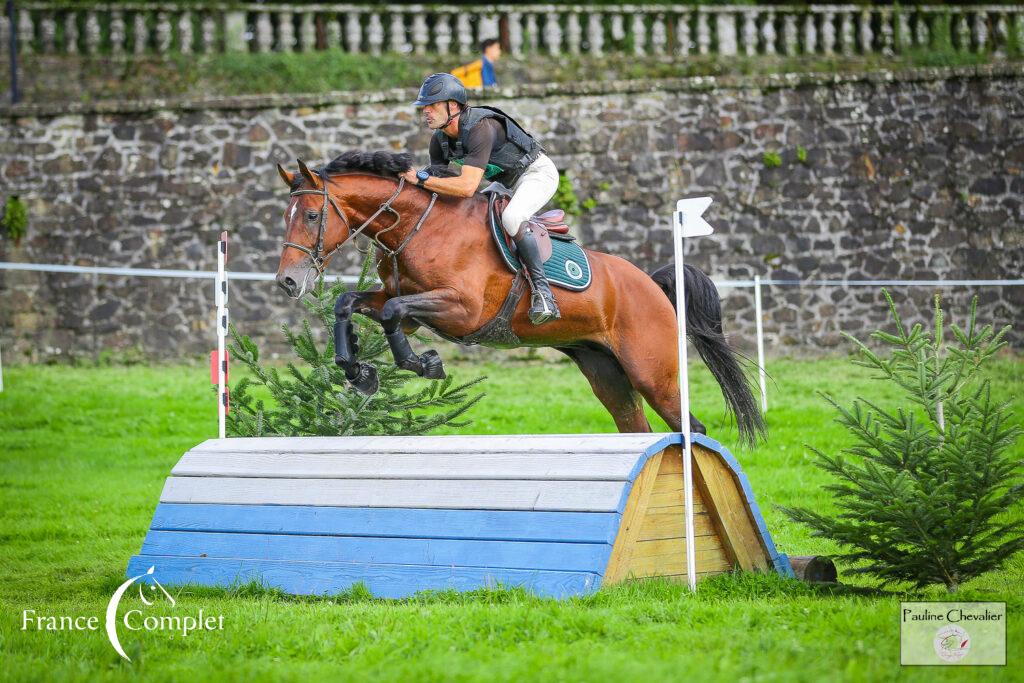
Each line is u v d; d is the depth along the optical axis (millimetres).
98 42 24656
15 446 15922
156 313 20562
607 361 9812
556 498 7668
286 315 20750
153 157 20891
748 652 5898
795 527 11547
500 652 6070
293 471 8906
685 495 7871
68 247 20719
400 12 24938
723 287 21391
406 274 8422
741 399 10062
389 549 8133
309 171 8297
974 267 22375
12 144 20797
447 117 8562
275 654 6309
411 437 8898
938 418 7969
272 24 25922
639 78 23734
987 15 26344
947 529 7828
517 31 25547
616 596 7215
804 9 25844
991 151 22609
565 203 21266
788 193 21797
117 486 14133
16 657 6430
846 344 21562
